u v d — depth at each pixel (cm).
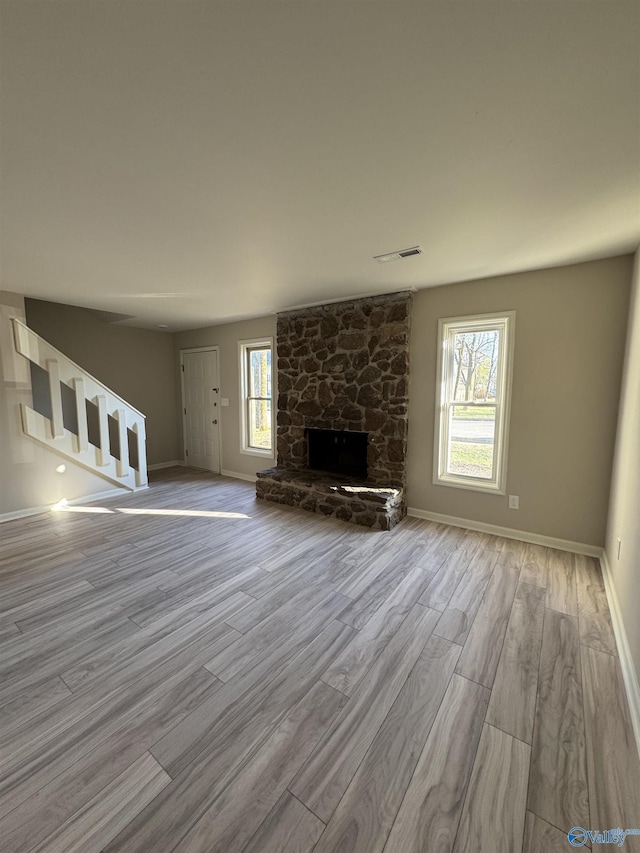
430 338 373
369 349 401
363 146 150
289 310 464
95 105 125
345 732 151
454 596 249
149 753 142
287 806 124
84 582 267
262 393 546
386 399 393
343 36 102
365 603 241
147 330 620
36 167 163
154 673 182
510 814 122
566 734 150
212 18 96
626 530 223
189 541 338
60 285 356
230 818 121
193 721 156
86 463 454
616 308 285
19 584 264
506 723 155
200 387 621
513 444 336
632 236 241
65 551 318
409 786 131
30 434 405
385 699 168
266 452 539
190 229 229
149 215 209
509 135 143
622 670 184
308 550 319
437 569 285
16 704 164
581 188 182
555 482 320
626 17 96
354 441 439
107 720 156
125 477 495
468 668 186
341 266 300
